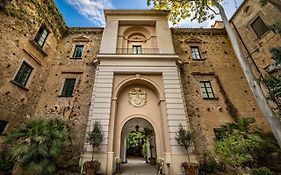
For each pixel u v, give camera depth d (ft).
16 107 33.81
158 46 47.09
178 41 54.19
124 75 41.98
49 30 45.65
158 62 43.32
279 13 39.99
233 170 32.14
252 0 47.57
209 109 41.14
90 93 41.88
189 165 28.86
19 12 35.86
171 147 32.81
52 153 24.86
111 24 51.11
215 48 53.47
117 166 33.68
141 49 50.01
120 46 48.37
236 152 29.19
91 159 30.94
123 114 39.60
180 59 49.73
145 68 42.09
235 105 42.19
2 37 31.65
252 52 47.01
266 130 38.45
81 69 46.14
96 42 52.06
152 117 39.52
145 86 43.86
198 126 38.58
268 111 23.40
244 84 46.01
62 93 42.52
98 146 31.50
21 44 36.01
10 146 29.04
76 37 52.85
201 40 55.06
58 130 28.45
